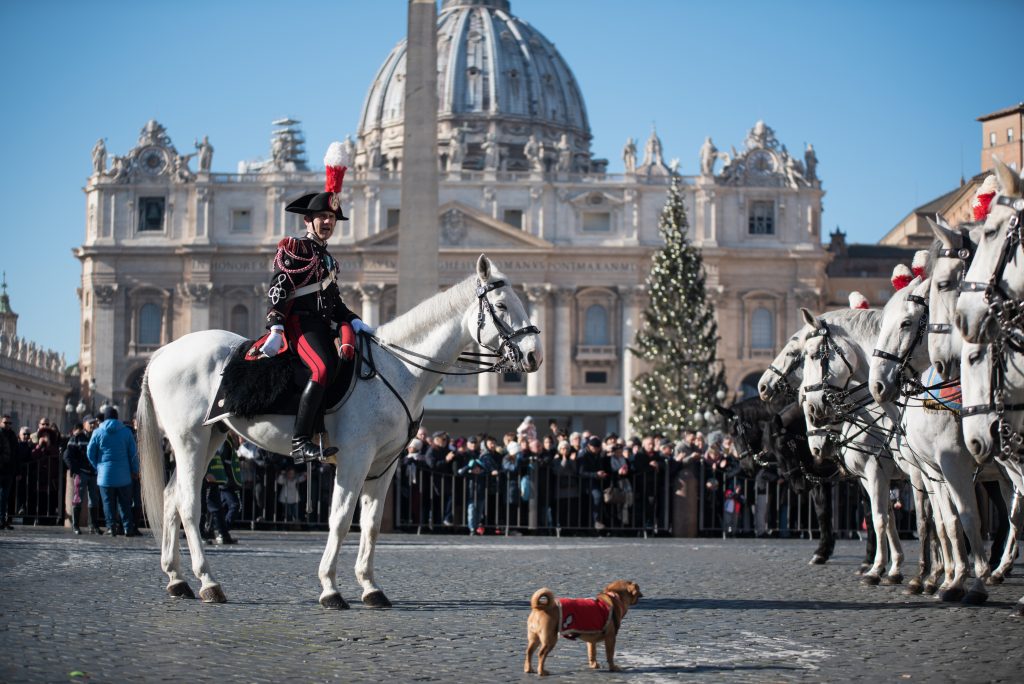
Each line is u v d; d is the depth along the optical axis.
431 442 29.52
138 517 24.94
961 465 12.55
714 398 72.00
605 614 8.70
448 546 22.36
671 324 76.19
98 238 111.81
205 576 11.92
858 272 122.88
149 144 112.00
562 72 155.75
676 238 77.75
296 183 111.25
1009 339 10.36
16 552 17.66
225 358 11.95
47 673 8.26
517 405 75.38
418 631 10.34
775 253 111.12
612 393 110.69
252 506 27.78
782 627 10.96
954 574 13.05
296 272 11.44
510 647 9.66
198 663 8.74
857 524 29.11
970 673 8.81
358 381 11.53
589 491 28.73
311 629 10.32
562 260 110.56
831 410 14.29
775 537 28.78
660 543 25.41
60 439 27.66
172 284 111.44
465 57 149.25
